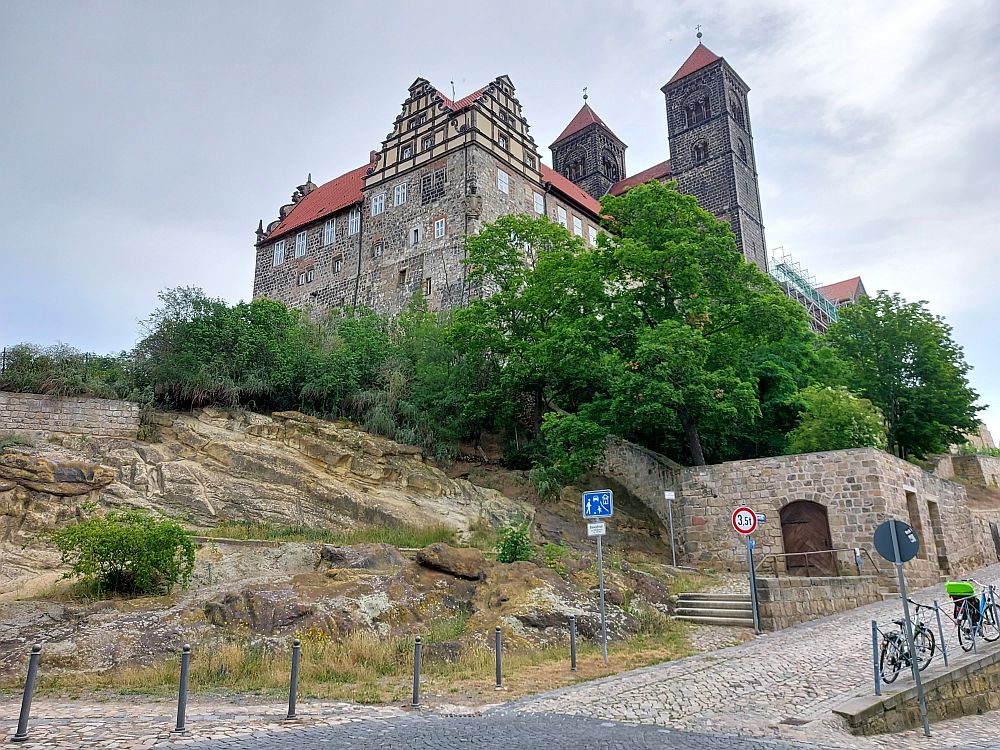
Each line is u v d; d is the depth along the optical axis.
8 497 22.28
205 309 31.28
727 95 72.38
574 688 12.23
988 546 32.56
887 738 10.76
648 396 26.50
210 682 12.84
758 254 71.12
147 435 27.30
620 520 29.38
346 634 14.96
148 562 17.00
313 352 32.91
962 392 40.50
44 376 27.09
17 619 14.82
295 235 57.28
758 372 33.28
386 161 52.41
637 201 32.47
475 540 25.39
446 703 11.30
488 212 47.19
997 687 13.75
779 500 25.53
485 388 34.56
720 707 11.11
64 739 8.70
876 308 42.66
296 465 26.67
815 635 16.86
